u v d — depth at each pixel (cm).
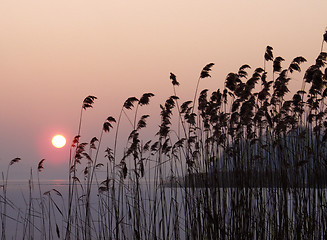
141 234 771
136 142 821
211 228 693
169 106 834
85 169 822
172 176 782
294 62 768
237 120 768
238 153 724
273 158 740
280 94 782
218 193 712
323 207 686
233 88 783
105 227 804
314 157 706
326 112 746
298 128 767
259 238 713
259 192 725
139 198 787
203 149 740
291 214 712
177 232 750
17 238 1292
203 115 801
